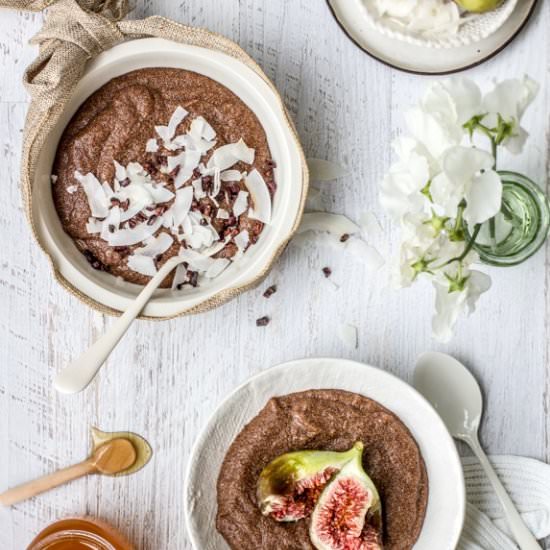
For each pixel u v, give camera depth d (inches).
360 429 37.1
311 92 38.7
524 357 38.8
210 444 37.0
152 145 37.0
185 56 36.4
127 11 37.7
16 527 39.3
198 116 37.0
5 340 39.1
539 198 36.4
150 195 36.8
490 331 38.8
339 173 38.6
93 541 37.7
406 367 38.9
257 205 36.9
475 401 38.4
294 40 38.6
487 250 36.0
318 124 38.7
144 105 36.9
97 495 39.2
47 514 39.3
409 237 32.9
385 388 37.0
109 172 37.0
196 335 39.0
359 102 38.7
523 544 37.7
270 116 36.4
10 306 39.1
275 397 37.1
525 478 38.4
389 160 38.7
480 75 38.4
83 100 36.9
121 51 36.3
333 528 36.6
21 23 38.6
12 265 39.0
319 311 38.9
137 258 37.0
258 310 39.0
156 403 39.1
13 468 39.2
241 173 37.1
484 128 32.8
